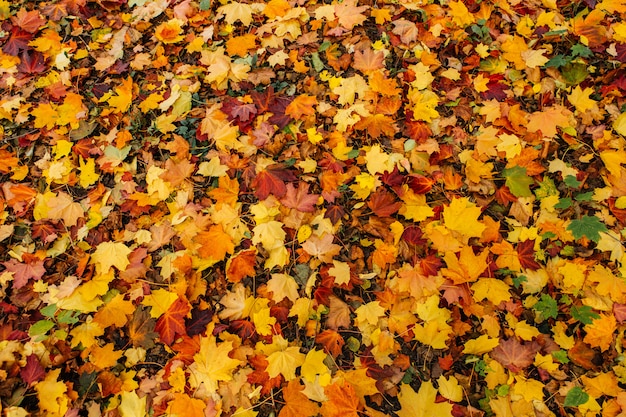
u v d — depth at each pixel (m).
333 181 2.72
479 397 2.18
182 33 3.40
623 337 2.27
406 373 2.27
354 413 2.08
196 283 2.49
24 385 2.20
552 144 2.82
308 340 2.37
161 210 2.73
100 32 3.43
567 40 3.17
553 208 2.61
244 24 3.36
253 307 2.41
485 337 2.22
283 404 2.18
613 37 3.11
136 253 2.55
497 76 3.06
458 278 2.37
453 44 3.21
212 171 2.78
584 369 2.23
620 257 2.43
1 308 2.43
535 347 2.24
